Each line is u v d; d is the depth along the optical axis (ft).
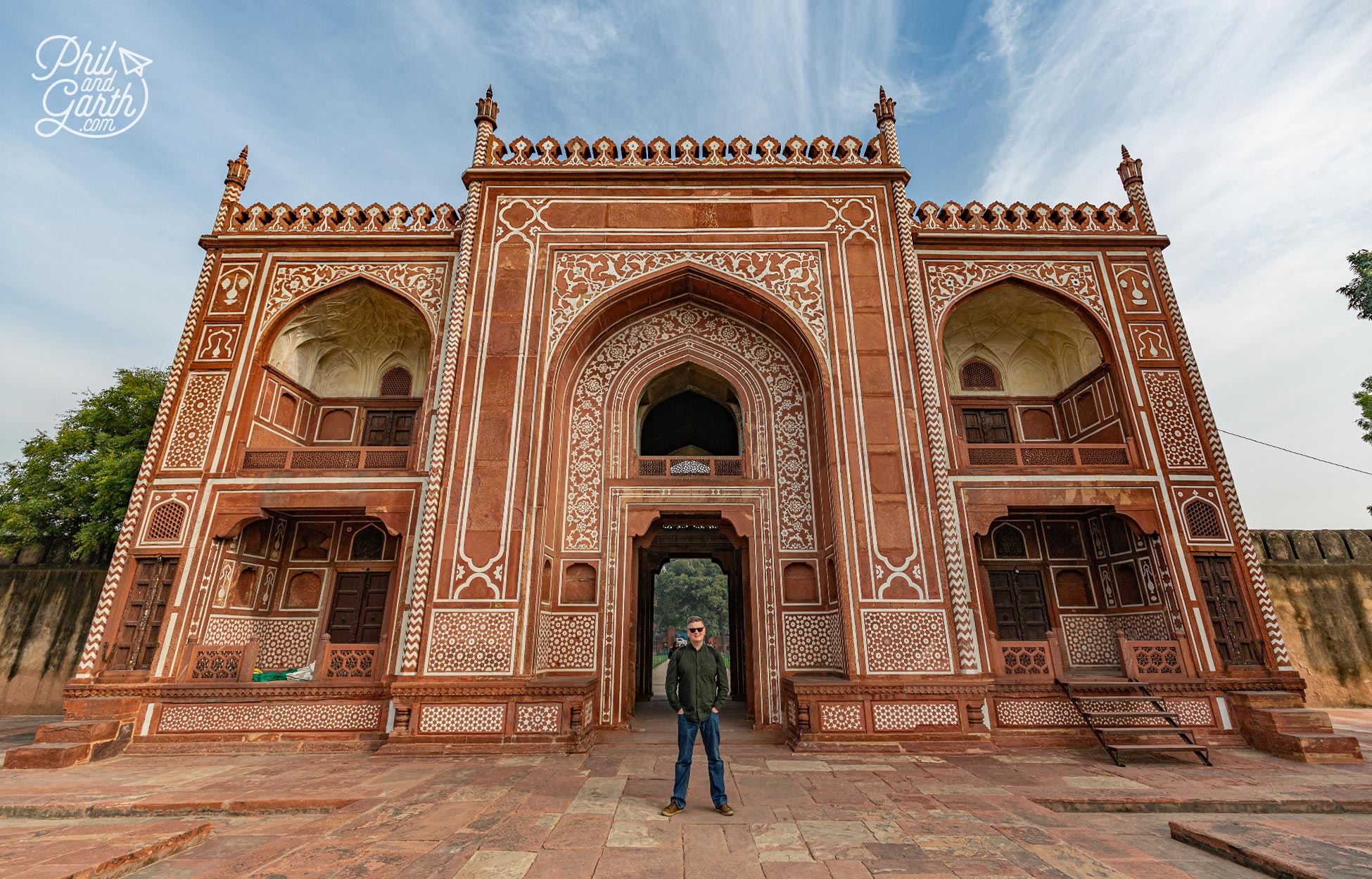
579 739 14.98
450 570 16.42
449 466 17.31
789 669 17.56
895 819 9.30
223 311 20.01
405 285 20.43
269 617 20.35
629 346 20.74
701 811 9.69
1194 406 18.69
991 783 11.75
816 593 18.13
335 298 21.12
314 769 13.50
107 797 11.21
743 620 26.55
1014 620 20.34
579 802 10.30
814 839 8.36
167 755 15.40
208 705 16.26
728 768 13.00
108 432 26.91
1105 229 20.84
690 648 10.12
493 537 16.70
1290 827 9.41
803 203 20.34
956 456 18.30
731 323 20.90
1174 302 19.86
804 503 18.98
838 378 18.38
